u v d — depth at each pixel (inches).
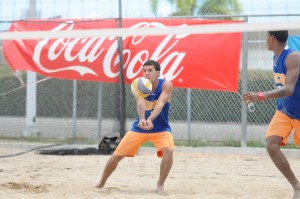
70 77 820.0
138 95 451.2
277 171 636.1
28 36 418.3
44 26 826.2
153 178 575.8
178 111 925.2
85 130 969.5
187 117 871.1
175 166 673.6
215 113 897.5
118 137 789.9
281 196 469.4
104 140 786.2
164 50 795.4
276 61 419.8
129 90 938.7
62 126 1003.3
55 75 824.3
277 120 427.8
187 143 853.2
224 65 778.8
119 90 795.4
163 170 467.8
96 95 1021.8
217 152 796.0
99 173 605.3
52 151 781.3
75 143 853.8
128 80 801.6
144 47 800.3
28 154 780.6
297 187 424.8
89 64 813.2
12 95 1077.1
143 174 602.9
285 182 552.1
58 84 1063.6
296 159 750.5
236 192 490.3
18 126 1009.5
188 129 847.7
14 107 1077.8
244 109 791.7
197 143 854.5
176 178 575.2
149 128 439.5
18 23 832.3
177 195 461.7
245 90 787.4
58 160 716.0
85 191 467.2
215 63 781.9
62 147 823.1
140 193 475.2
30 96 948.0
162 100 454.0
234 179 571.8
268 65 823.7
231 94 887.1
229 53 777.6
